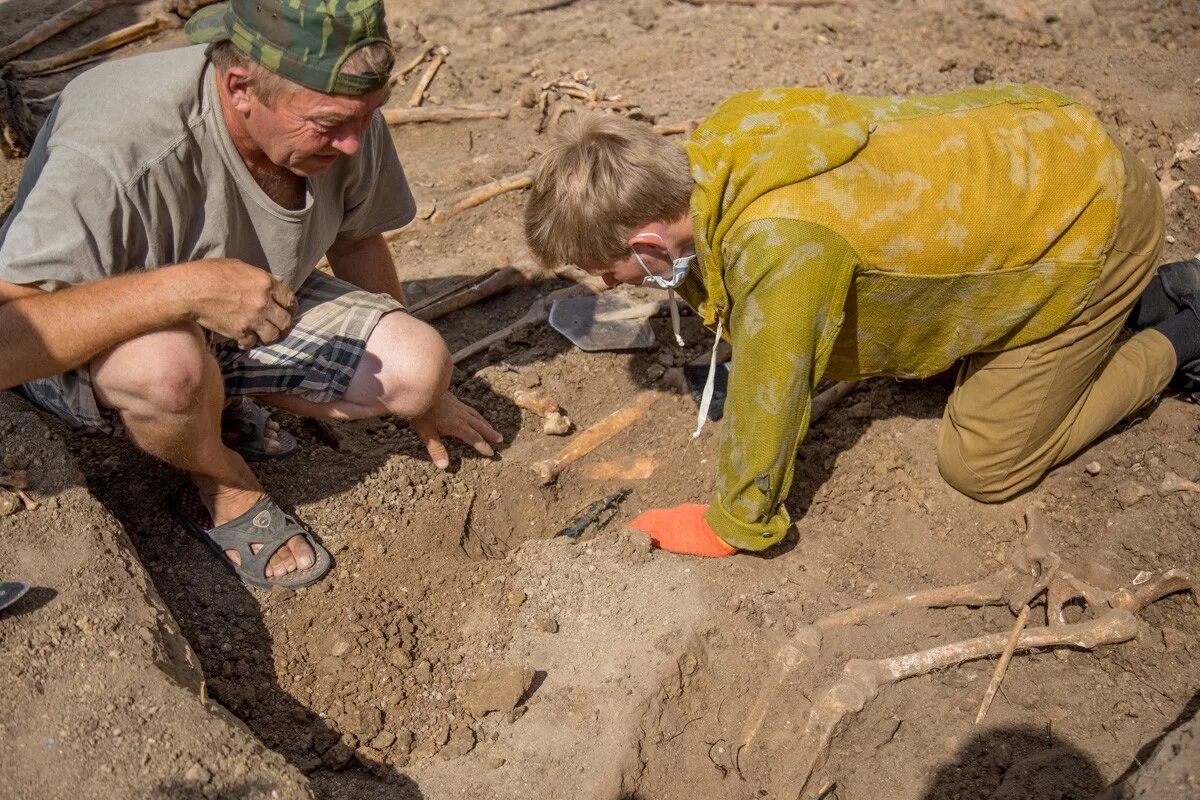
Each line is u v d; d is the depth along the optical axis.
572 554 3.27
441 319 4.37
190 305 2.62
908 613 3.15
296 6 2.47
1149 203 3.02
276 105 2.62
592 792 2.65
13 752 2.33
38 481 2.94
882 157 2.79
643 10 6.30
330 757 2.73
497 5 6.20
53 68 5.51
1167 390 3.83
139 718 2.44
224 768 2.38
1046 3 6.21
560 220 2.86
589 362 4.17
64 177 2.59
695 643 3.01
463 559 3.35
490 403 3.95
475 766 2.71
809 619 3.13
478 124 5.41
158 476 3.37
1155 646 3.04
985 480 3.40
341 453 3.58
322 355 3.19
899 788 2.80
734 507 3.09
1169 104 5.50
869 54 5.98
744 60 5.86
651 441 3.84
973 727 2.89
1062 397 3.20
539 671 2.95
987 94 3.04
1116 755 2.77
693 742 2.88
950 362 3.19
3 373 2.55
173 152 2.71
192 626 2.98
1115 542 3.32
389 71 2.65
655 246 2.87
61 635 2.58
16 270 2.56
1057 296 2.95
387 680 2.92
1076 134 2.93
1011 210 2.81
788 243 2.66
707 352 4.14
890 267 2.81
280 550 3.12
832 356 3.17
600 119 2.84
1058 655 3.04
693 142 2.81
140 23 5.82
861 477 3.60
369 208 3.41
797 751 2.84
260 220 2.97
